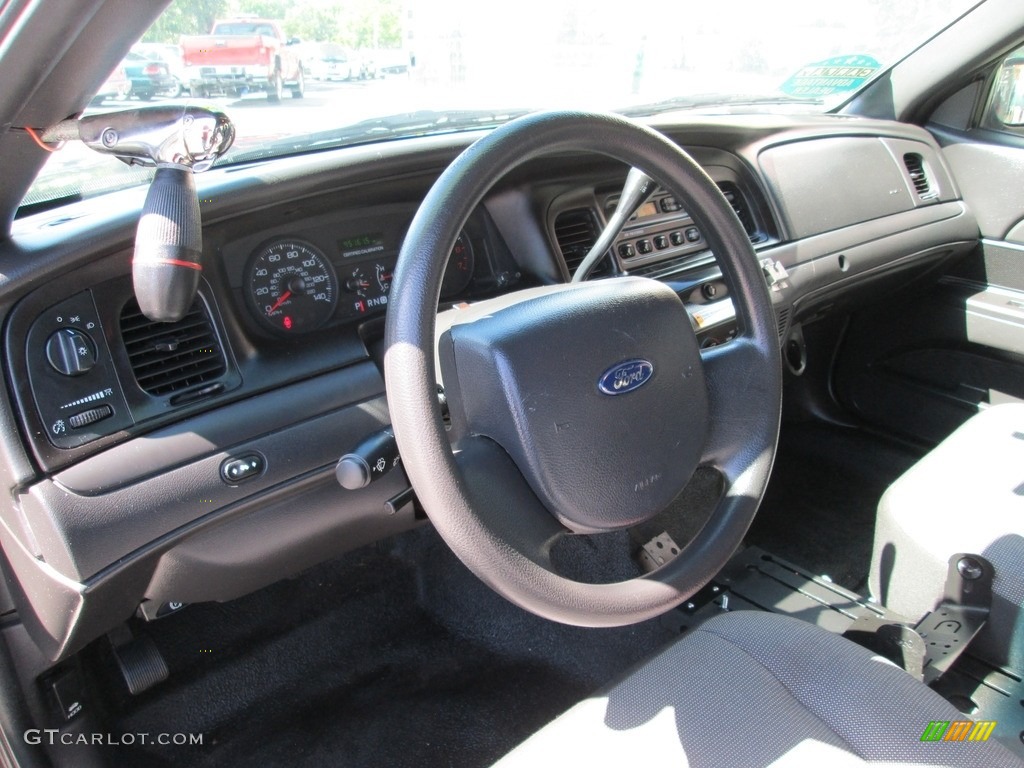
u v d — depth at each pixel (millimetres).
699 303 1579
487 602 1812
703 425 911
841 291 2016
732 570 1618
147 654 1421
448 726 1539
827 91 2357
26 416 958
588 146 865
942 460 1458
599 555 1777
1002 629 1184
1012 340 2070
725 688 942
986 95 2191
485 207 1420
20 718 1246
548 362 807
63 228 993
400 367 738
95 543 997
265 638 1688
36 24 636
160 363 1070
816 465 2297
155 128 718
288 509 1178
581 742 911
